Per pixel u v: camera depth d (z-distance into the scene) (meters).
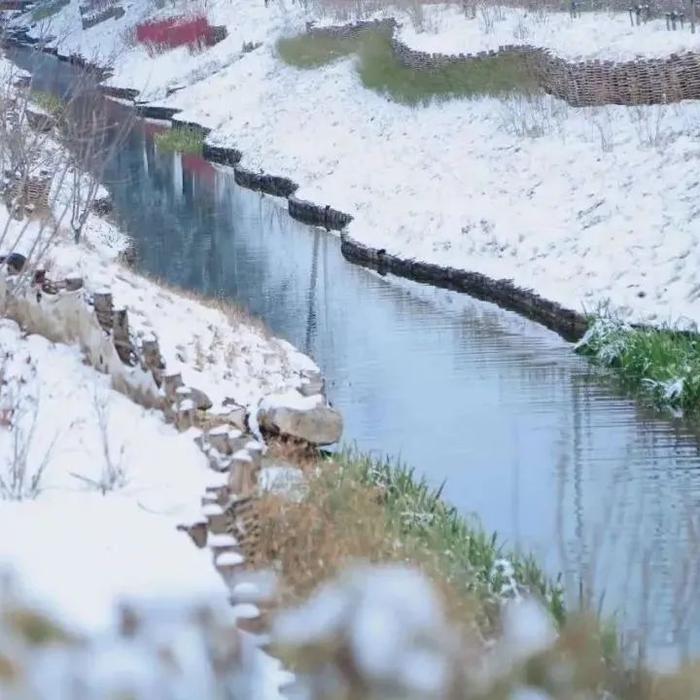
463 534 16.23
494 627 11.22
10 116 34.62
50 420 17.41
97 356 20.11
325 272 39.81
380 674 7.88
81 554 11.90
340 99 61.41
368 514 15.13
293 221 49.09
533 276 34.53
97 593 10.64
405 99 55.12
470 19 58.34
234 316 28.88
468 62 52.28
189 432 17.20
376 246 40.84
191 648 8.68
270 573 12.07
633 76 42.72
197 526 12.43
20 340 20.94
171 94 81.31
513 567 14.66
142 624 8.78
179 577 11.19
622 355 27.78
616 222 35.62
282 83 70.75
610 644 10.42
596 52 45.59
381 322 33.09
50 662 8.33
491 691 7.94
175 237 45.69
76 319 20.73
